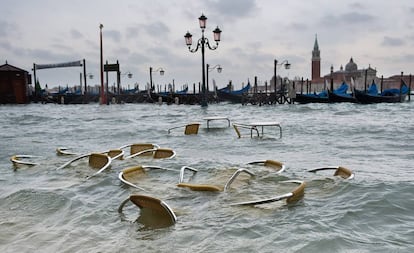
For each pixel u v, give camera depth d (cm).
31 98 6788
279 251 420
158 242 458
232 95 5562
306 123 2141
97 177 786
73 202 630
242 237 462
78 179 788
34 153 1241
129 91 8194
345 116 2766
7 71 6281
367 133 1622
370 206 557
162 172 830
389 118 2523
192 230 490
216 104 5466
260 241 448
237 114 3119
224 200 613
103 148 1343
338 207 560
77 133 1848
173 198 630
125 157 1038
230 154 1154
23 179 822
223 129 1870
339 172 750
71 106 5547
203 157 1083
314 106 4350
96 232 500
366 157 1055
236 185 704
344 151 1168
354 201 583
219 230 486
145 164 916
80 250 446
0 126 2312
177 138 1578
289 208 561
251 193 651
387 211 538
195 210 568
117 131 1872
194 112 3462
